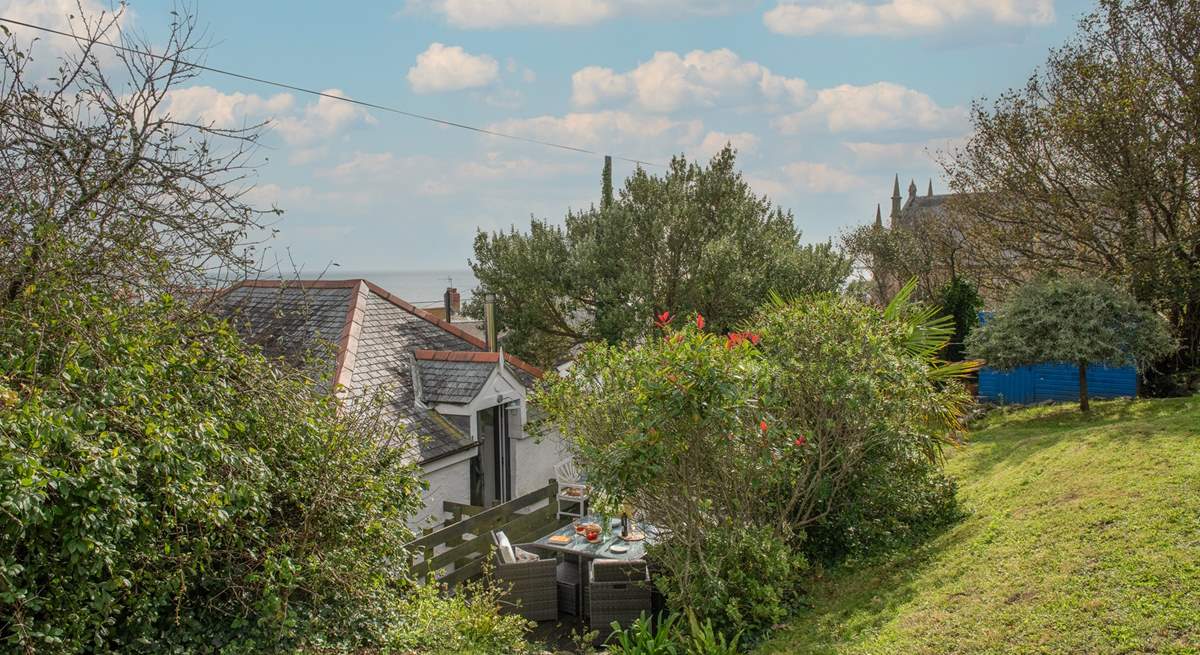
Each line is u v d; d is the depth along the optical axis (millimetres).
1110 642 5844
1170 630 5789
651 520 9312
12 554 4973
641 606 9852
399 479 8078
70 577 5184
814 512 10234
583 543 11266
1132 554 7117
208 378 6691
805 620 8242
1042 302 16516
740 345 9539
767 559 8430
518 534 13070
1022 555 7852
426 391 14352
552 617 10641
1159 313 19031
